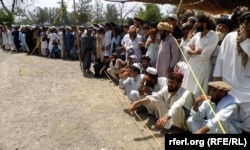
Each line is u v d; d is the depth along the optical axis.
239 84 4.09
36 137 4.96
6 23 29.69
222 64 4.28
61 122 5.61
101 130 5.16
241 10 4.70
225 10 10.41
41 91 8.09
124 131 5.07
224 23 4.68
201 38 4.68
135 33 7.71
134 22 8.27
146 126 5.22
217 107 3.91
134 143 4.60
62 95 7.61
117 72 8.40
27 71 11.23
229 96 3.88
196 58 4.71
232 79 4.12
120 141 4.69
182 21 7.97
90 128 5.27
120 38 9.61
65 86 8.62
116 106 6.48
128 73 6.52
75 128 5.29
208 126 3.74
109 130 5.14
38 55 16.12
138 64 6.52
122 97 7.20
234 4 9.91
